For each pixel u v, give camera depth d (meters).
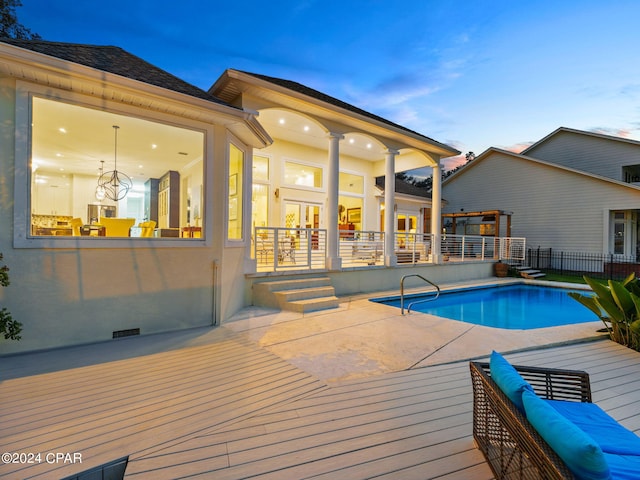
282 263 9.45
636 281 5.36
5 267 3.47
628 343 4.75
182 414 2.58
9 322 3.62
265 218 10.00
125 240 4.55
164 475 1.90
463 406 2.80
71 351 3.98
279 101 7.16
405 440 2.29
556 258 15.48
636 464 1.57
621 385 3.40
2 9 11.52
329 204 8.38
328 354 4.07
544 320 7.54
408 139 9.79
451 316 7.88
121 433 2.30
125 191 9.70
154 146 6.78
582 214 14.80
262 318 5.84
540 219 16.09
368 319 5.89
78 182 8.87
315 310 6.54
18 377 3.20
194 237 5.60
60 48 4.21
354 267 8.83
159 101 4.54
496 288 11.55
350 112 7.97
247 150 6.74
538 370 2.44
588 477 1.10
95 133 6.02
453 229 16.62
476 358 4.04
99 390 2.95
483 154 18.06
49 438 2.22
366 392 3.05
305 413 2.64
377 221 13.41
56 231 5.56
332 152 8.28
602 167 15.67
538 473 1.37
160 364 3.61
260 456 2.09
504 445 1.74
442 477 1.92
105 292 4.41
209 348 4.19
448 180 19.84
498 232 14.68
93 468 1.95
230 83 6.48
